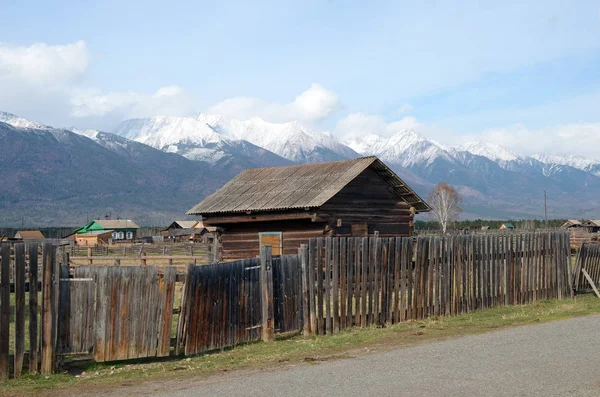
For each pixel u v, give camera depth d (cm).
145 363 1312
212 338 1427
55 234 15575
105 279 1266
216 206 3244
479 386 967
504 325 1670
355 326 1702
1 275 1171
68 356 1326
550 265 2294
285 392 962
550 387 955
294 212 2948
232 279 1491
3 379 1155
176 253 6562
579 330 1502
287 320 1614
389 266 1781
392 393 936
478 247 2041
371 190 3170
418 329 1652
